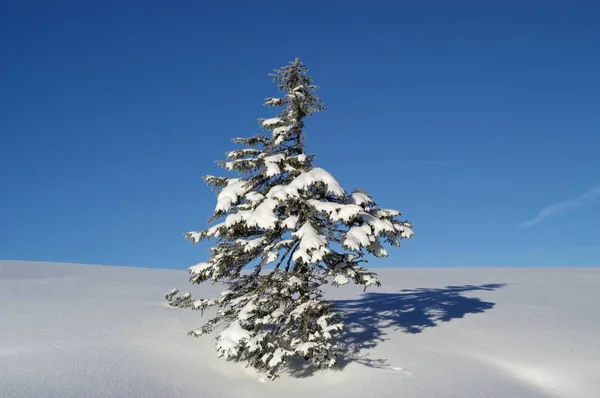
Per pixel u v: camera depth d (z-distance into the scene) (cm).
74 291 2552
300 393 1425
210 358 1650
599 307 2552
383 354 1741
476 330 2047
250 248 1450
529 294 2909
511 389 1472
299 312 1450
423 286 3297
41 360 1470
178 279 3462
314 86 1664
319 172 1527
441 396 1393
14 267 3378
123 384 1340
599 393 1491
